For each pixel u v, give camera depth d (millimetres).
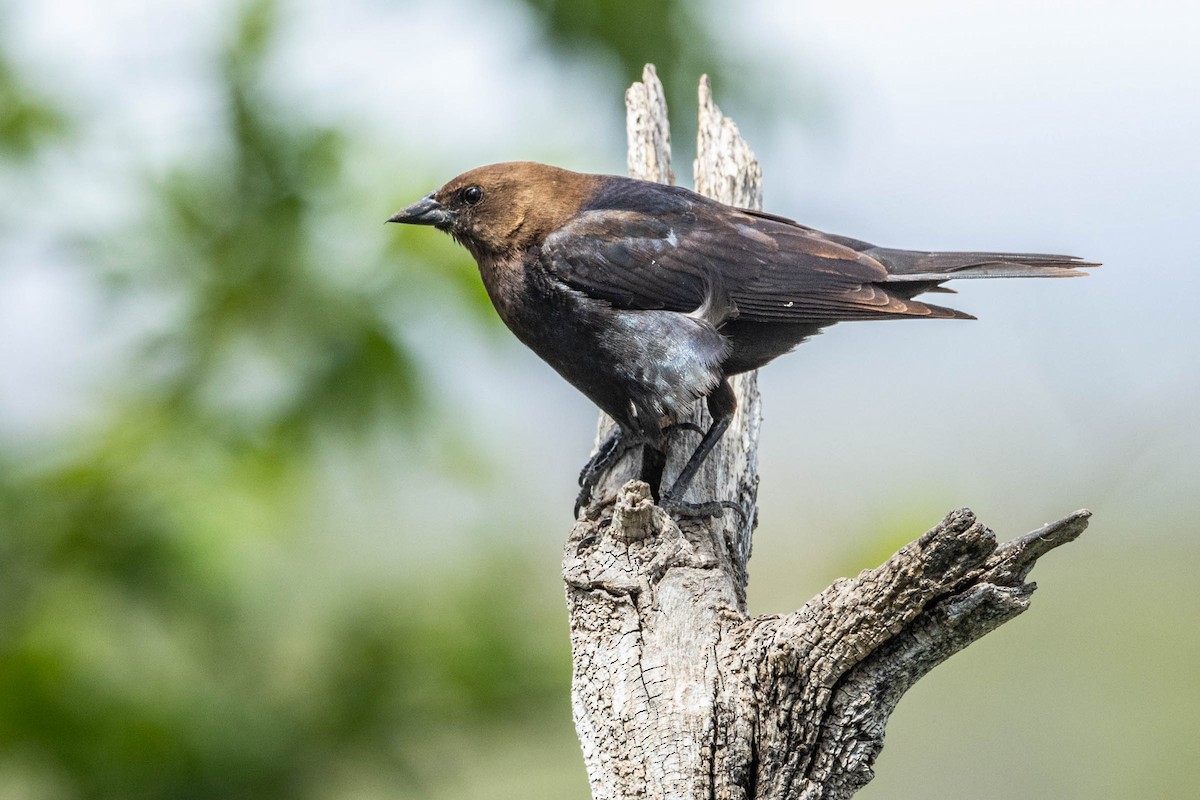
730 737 6344
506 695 9969
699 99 12055
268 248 10188
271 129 10383
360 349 10062
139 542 9672
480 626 10070
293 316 10227
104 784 9484
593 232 10008
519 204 10078
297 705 9945
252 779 9680
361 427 10164
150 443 9898
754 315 10031
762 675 6363
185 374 10141
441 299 10266
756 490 10039
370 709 9898
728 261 10039
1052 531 5699
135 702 9453
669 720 6457
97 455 9781
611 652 6953
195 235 10328
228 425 10055
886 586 5879
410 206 10234
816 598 6250
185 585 9711
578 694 7012
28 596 9648
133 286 10234
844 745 6207
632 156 11414
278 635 10055
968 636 5949
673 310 9992
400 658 9945
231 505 9805
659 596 7102
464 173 10195
